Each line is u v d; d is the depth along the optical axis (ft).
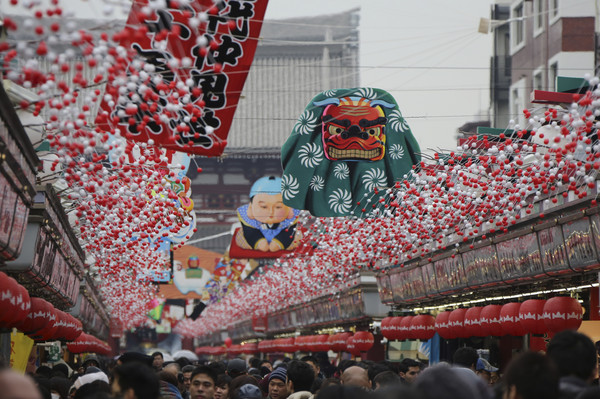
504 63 198.49
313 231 98.63
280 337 209.97
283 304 164.45
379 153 75.31
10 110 39.55
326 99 75.41
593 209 54.95
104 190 54.29
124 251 78.43
